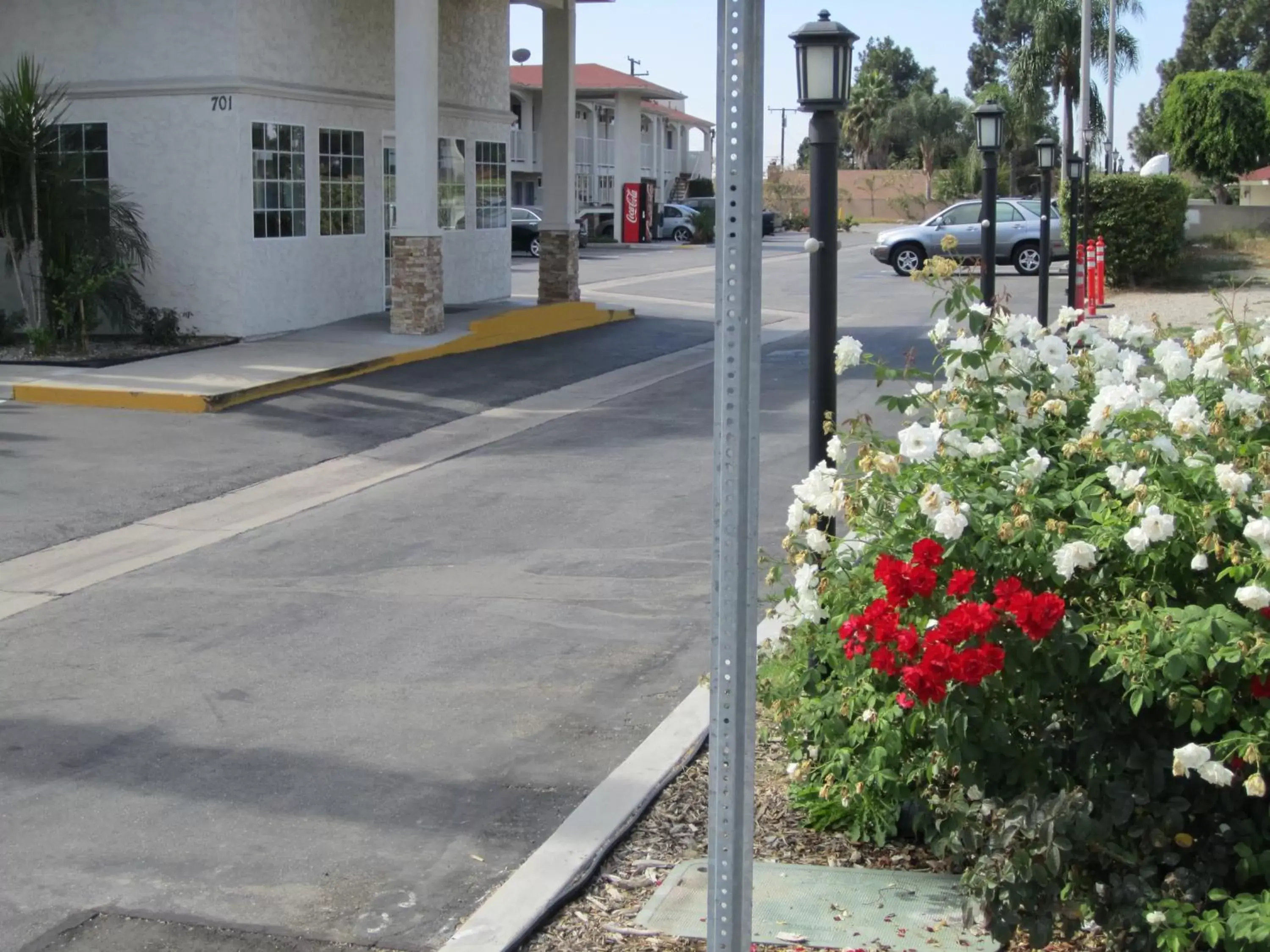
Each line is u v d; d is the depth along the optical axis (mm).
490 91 24375
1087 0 28453
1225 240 39344
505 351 19438
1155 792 3955
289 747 5961
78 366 16281
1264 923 3496
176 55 18328
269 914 4531
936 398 5160
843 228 67625
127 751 5930
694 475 11609
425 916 4516
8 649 7340
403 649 7277
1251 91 54375
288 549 9430
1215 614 3875
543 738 6051
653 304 27016
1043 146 18234
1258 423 4773
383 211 21672
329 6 19953
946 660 3859
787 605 6258
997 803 4051
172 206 18594
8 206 17422
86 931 4426
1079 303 25125
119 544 9562
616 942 4277
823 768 4859
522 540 9586
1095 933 4156
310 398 15180
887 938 4184
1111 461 4688
